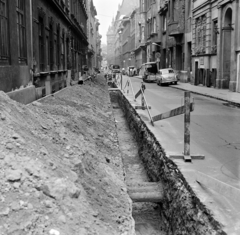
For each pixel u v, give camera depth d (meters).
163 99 19.25
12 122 4.79
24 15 10.74
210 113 13.41
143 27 64.62
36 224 3.01
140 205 6.95
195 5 31.33
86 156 5.77
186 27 35.28
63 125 7.33
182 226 4.75
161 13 46.88
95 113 11.84
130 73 63.53
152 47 55.16
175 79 33.25
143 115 12.23
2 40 8.38
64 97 13.18
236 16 21.78
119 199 4.72
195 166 5.99
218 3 24.67
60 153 5.11
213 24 27.09
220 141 8.27
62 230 3.09
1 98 5.71
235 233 3.53
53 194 3.46
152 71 41.47
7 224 2.89
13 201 3.13
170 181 5.91
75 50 31.25
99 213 3.85
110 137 9.12
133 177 8.34
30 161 3.82
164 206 6.00
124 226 3.91
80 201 3.77
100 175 5.29
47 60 15.81
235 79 22.61
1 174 3.39
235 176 5.52
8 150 3.84
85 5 46.28
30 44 11.41
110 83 40.81
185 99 6.36
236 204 4.21
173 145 7.49
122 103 21.41
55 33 18.33
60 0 19.69
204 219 4.08
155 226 6.06
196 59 31.28
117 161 7.06
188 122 6.38
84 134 7.73
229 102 17.38
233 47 22.33
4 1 8.61
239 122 11.19
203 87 28.20
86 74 41.09
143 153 9.47
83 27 42.41
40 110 7.52
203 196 4.47
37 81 12.59
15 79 9.34
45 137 5.40
